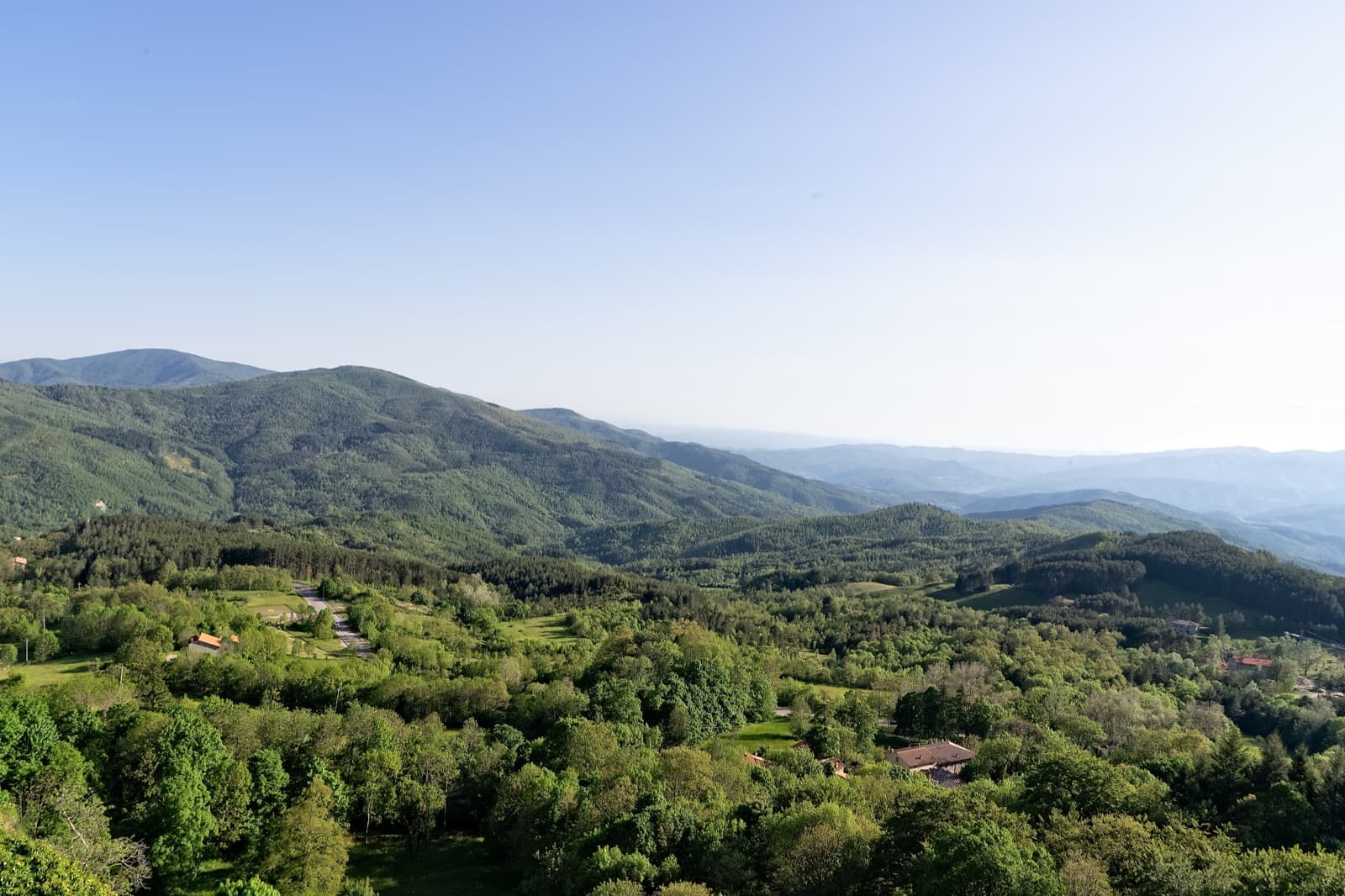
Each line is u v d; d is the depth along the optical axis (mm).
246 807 64000
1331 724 104250
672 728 98500
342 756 77875
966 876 36094
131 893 52719
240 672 100688
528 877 59875
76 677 87062
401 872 65062
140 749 66500
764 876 49562
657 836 53750
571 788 66188
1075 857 39906
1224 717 113062
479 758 78688
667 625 172250
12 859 40250
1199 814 54250
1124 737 94250
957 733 104562
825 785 65375
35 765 57625
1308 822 52688
